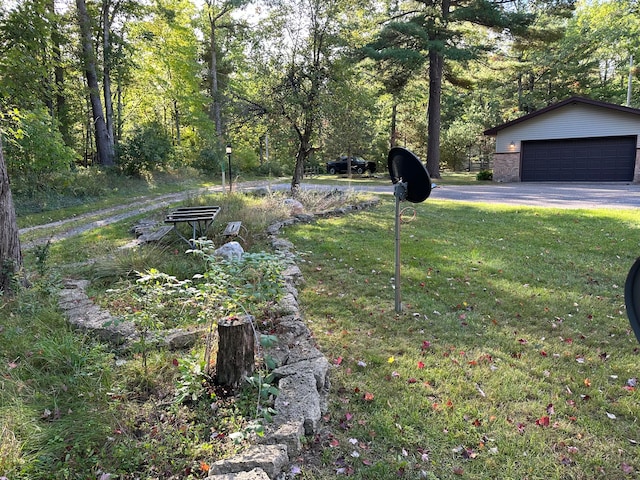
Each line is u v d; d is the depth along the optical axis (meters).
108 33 16.77
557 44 24.09
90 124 19.52
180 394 2.22
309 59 10.06
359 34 10.95
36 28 8.12
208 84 26.28
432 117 19.30
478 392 2.48
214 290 2.60
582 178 16.78
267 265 2.95
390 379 2.63
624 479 1.86
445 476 1.85
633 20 23.34
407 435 2.10
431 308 3.80
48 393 2.16
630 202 9.92
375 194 12.72
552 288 4.30
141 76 21.27
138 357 2.70
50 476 1.64
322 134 10.97
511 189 14.13
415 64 17.02
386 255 5.49
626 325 3.43
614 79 28.09
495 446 2.04
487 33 18.64
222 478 1.63
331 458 1.93
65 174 12.20
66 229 8.02
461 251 5.70
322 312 3.71
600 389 2.53
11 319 3.04
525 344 3.12
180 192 14.56
